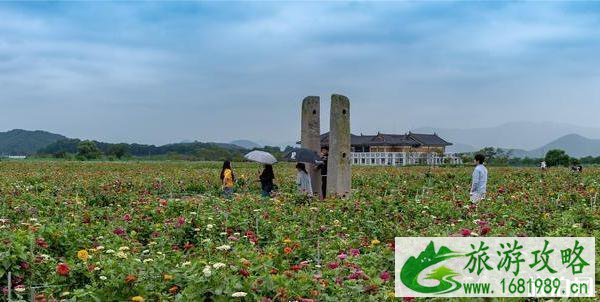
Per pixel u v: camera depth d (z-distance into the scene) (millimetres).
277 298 6367
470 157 86938
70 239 9859
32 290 6785
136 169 44562
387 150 96000
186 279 6961
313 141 21312
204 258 8773
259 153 19562
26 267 7875
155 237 10789
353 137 100812
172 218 12914
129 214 13281
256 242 10422
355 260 8141
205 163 60062
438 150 98750
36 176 31312
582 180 27156
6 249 8156
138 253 9172
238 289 6359
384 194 19578
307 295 6496
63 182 26109
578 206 14352
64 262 8227
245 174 34156
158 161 71812
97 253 8852
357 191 19719
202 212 13141
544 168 42188
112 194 19891
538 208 14109
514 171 41219
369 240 10297
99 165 53031
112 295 6586
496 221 12055
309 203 16312
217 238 10898
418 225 12125
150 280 7086
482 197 16094
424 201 15203
